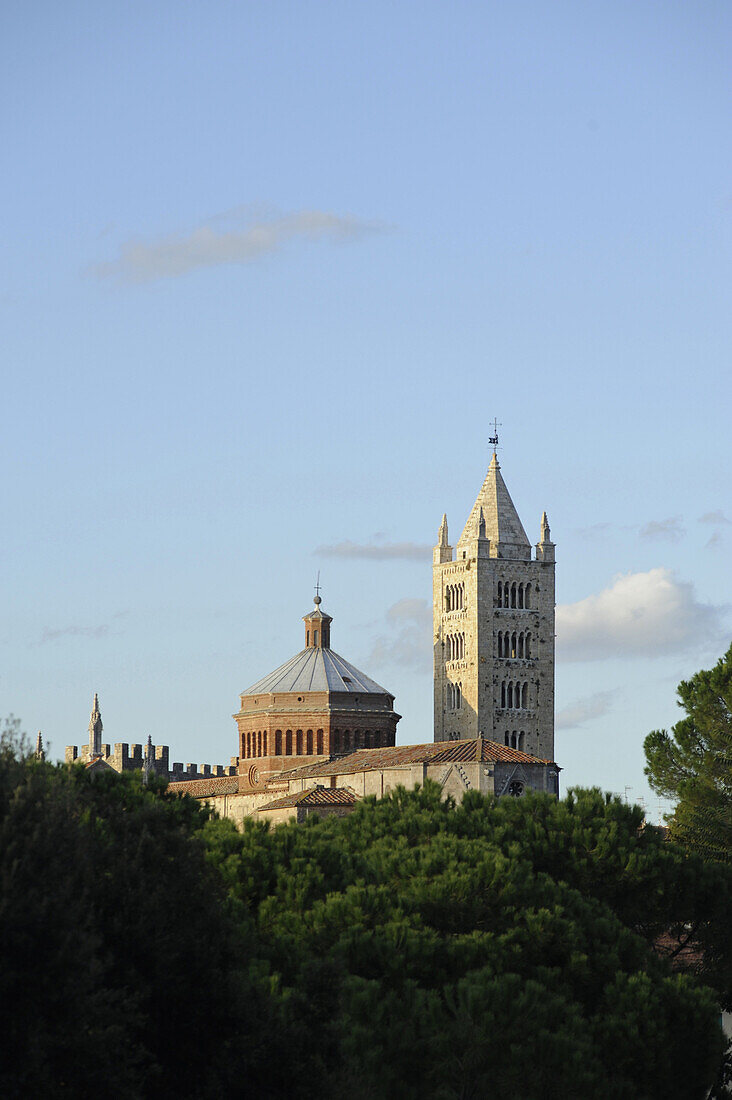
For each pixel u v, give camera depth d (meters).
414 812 160.00
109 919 96.75
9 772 97.00
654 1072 129.88
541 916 134.12
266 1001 102.38
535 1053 120.00
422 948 125.31
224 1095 98.31
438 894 134.62
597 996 135.50
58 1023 88.06
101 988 92.06
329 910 127.00
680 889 157.50
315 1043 103.06
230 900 123.12
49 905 89.12
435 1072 117.81
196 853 105.31
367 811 163.12
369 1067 113.12
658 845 161.50
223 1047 99.19
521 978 127.12
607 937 139.12
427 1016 119.00
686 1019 133.38
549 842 155.25
